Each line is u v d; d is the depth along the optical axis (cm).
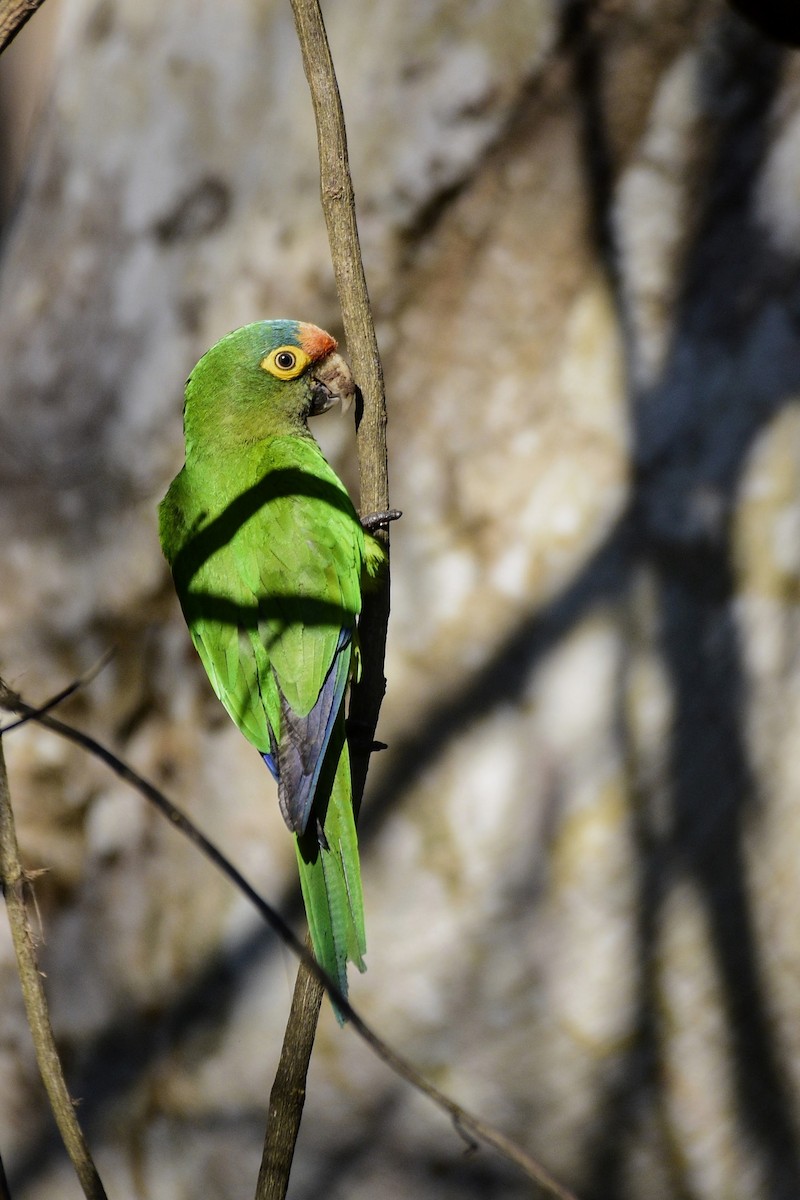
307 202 1082
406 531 1036
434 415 1042
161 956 1069
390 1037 1012
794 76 995
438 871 1007
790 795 970
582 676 997
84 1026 1086
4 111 1648
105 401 1133
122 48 1194
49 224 1207
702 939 983
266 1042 1036
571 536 1011
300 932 1033
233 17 1135
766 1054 984
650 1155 998
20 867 473
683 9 1015
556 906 993
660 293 1014
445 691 1017
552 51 1035
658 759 985
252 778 1045
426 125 1053
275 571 725
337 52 1094
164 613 1084
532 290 1036
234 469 801
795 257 988
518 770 1000
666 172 1017
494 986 1000
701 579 988
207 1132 1050
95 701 1095
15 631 1122
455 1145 1009
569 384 1023
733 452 988
